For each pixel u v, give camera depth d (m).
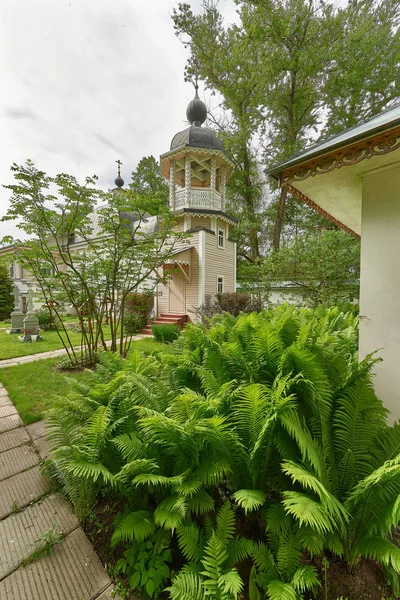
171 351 3.47
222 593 1.11
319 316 4.95
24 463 2.35
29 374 4.50
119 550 1.55
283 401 1.40
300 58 10.73
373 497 1.33
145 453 1.65
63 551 1.56
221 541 1.32
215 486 1.81
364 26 9.90
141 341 7.68
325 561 1.31
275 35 10.76
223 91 12.91
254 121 13.34
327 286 7.22
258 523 1.61
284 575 1.23
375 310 2.22
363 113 11.55
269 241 16.67
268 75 11.36
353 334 3.24
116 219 4.90
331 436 1.65
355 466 1.53
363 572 1.36
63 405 2.13
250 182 15.35
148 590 1.29
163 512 1.40
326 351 2.13
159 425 1.53
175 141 10.94
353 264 6.91
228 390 1.84
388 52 10.10
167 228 5.19
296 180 2.23
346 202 3.09
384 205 2.18
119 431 1.88
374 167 2.20
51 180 4.16
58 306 5.15
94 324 5.88
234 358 2.20
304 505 1.17
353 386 1.75
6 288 13.43
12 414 3.20
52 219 4.57
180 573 1.26
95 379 2.81
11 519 1.79
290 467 1.28
